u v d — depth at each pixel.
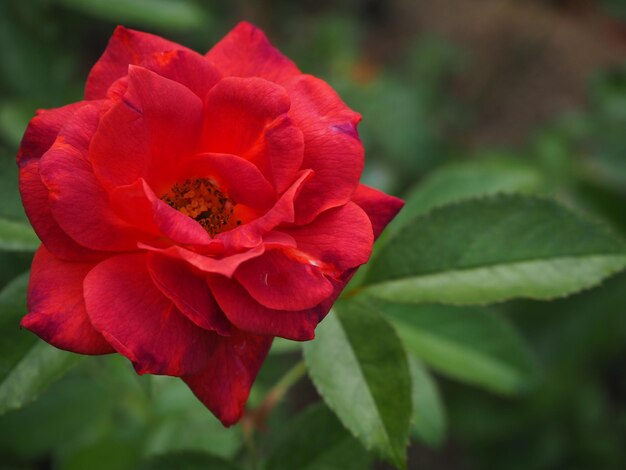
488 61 0.73
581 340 0.40
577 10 0.77
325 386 0.21
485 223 0.23
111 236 0.19
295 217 0.20
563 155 0.42
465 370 0.27
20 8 0.33
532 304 0.41
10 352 0.21
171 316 0.19
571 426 0.40
